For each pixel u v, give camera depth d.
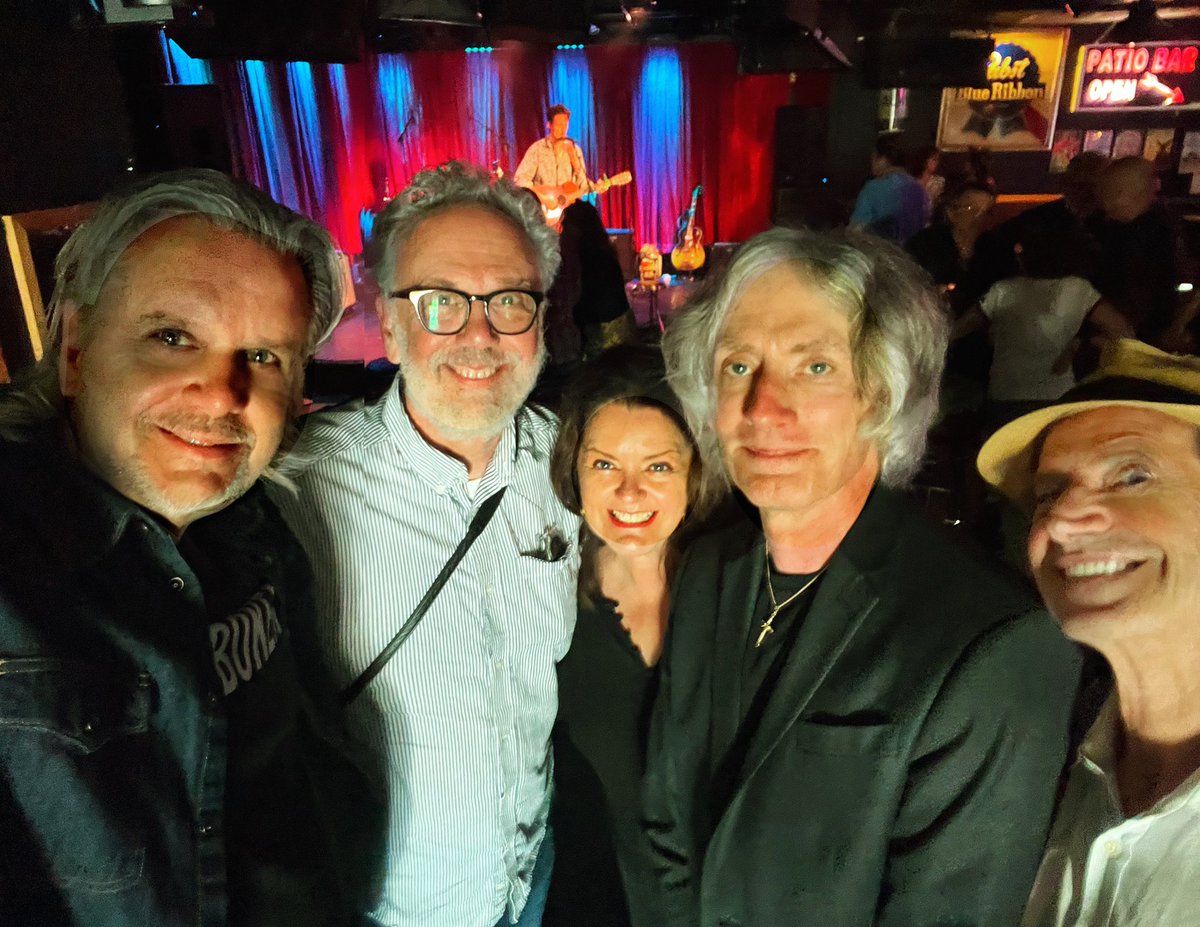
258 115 8.35
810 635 1.22
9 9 2.67
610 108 11.42
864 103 8.00
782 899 1.24
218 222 0.96
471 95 11.12
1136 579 0.94
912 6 5.91
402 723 1.52
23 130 2.73
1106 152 8.17
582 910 1.81
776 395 1.17
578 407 1.53
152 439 0.93
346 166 10.38
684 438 1.50
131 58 4.23
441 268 1.48
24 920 0.83
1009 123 8.23
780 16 5.54
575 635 1.72
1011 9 5.81
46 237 2.75
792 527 1.28
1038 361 3.45
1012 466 1.19
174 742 0.97
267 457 1.04
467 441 1.58
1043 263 3.45
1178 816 0.89
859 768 1.14
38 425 0.92
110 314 0.93
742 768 1.24
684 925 1.51
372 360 5.85
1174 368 0.98
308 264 1.08
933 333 1.23
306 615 1.40
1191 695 0.93
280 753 1.22
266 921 1.16
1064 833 1.04
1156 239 3.37
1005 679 1.04
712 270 1.32
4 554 0.83
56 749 0.84
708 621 1.43
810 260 1.17
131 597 0.94
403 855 1.57
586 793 1.77
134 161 3.40
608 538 1.57
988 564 1.16
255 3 4.34
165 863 0.94
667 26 7.84
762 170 11.45
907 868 1.12
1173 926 0.87
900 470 1.28
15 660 0.82
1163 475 0.95
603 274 5.05
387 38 8.02
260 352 1.01
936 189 5.86
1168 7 7.29
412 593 1.52
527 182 10.73
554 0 5.32
